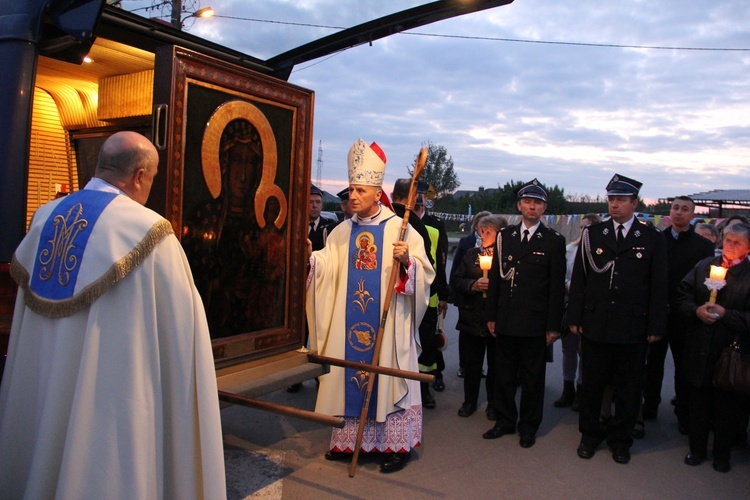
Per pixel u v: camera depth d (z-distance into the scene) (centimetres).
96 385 216
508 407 482
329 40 445
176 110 287
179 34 393
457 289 538
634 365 436
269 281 355
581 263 458
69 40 309
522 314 461
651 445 478
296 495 368
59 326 223
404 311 409
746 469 434
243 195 332
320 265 410
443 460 431
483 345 534
